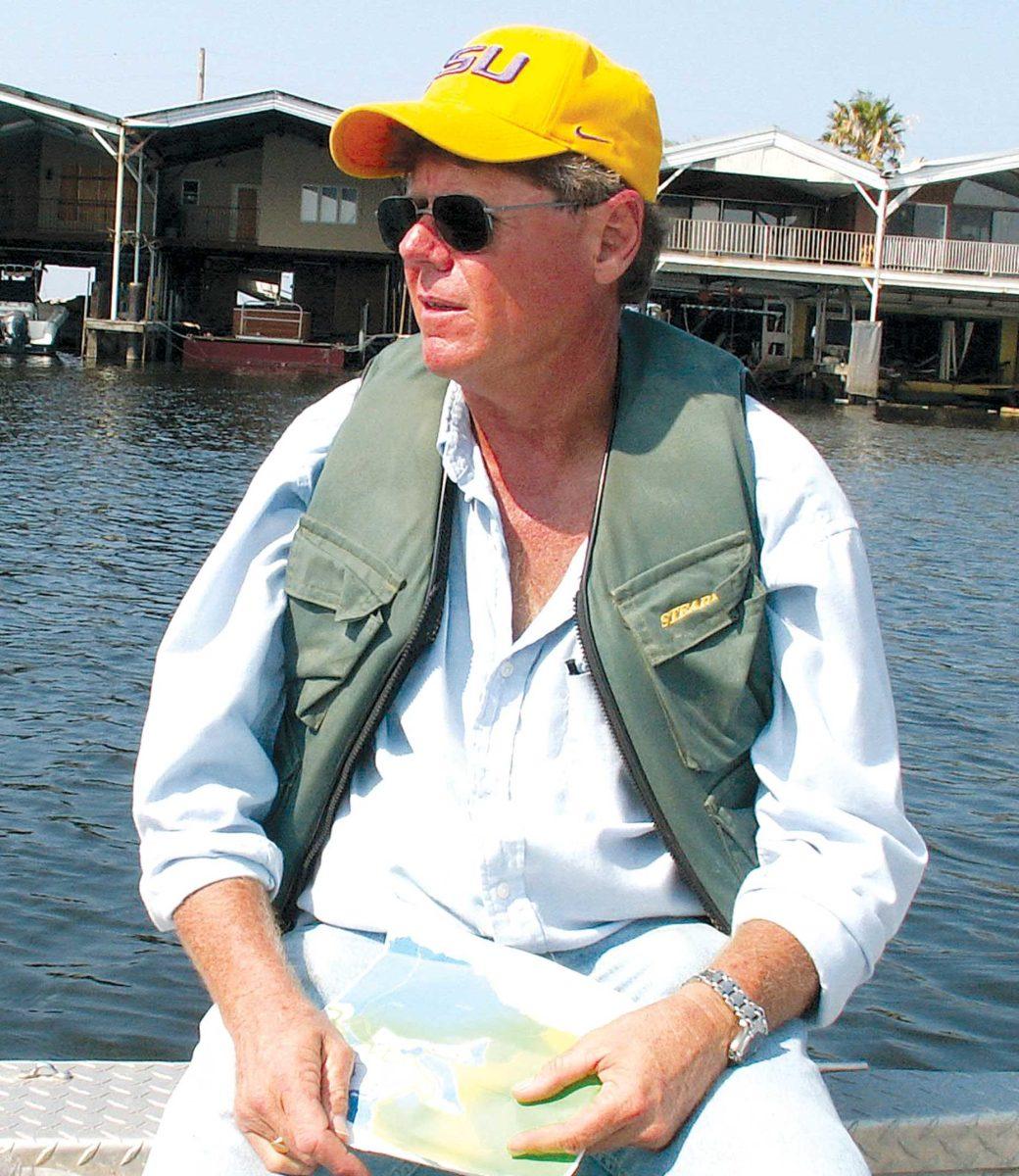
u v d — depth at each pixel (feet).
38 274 146.92
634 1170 5.28
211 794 6.04
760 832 6.00
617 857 5.97
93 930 14.78
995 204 120.98
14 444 60.59
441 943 5.77
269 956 5.62
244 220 137.69
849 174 113.19
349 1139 5.08
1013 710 24.54
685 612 5.81
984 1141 6.70
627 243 6.08
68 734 20.93
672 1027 5.20
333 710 6.07
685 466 5.94
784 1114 5.16
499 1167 4.96
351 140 6.28
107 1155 6.38
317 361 127.65
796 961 5.50
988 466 71.61
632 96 6.05
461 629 6.04
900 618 32.27
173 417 76.48
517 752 5.94
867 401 119.14
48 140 135.95
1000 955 14.87
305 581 6.12
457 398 6.15
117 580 32.50
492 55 5.98
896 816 5.89
